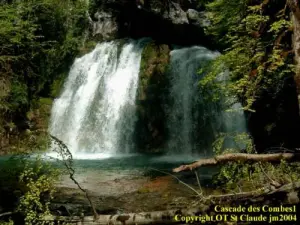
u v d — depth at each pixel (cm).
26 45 1889
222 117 1595
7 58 1750
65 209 606
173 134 1742
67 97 2067
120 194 767
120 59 2077
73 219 423
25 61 1911
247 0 767
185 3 1966
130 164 1342
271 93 816
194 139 1684
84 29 2303
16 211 463
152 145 1756
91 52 2223
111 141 1847
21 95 1838
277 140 871
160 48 1977
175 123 1748
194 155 1670
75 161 1436
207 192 708
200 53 1895
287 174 457
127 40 2223
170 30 2069
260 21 669
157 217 388
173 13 1962
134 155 1705
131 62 2009
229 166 511
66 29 2194
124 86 1934
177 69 1847
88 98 2005
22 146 623
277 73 663
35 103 1944
